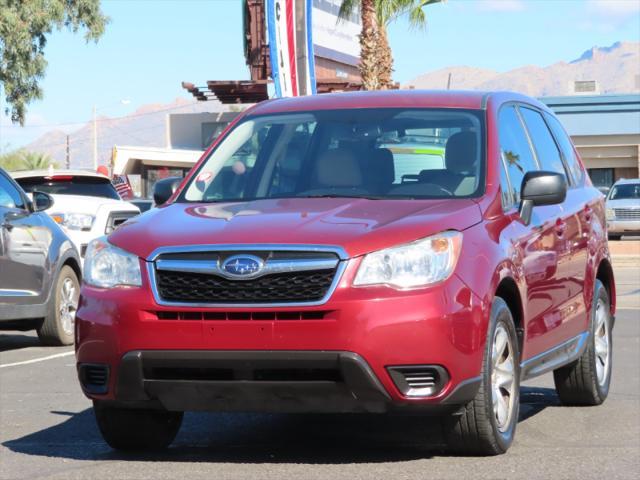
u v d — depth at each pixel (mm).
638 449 7207
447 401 6289
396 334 6129
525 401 9570
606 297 9523
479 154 7465
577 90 67375
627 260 32594
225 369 6281
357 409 6266
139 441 7059
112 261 6602
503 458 6816
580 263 8734
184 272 6352
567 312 8367
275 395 6254
